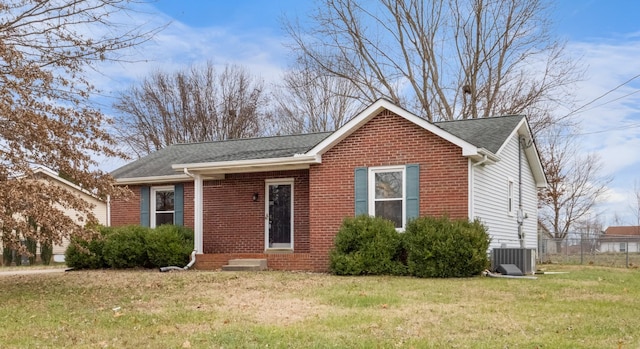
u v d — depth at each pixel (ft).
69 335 22.29
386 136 50.11
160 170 66.85
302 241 57.72
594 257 72.28
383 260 46.37
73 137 35.19
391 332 22.27
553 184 105.40
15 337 22.04
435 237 44.57
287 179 59.16
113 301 32.12
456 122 61.52
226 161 55.88
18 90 33.12
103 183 36.63
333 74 106.32
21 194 31.17
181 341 20.79
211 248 62.08
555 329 22.79
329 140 51.47
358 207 50.62
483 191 50.62
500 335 21.66
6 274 55.77
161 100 128.47
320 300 31.19
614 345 19.93
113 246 59.21
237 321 24.91
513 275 45.83
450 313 26.61
